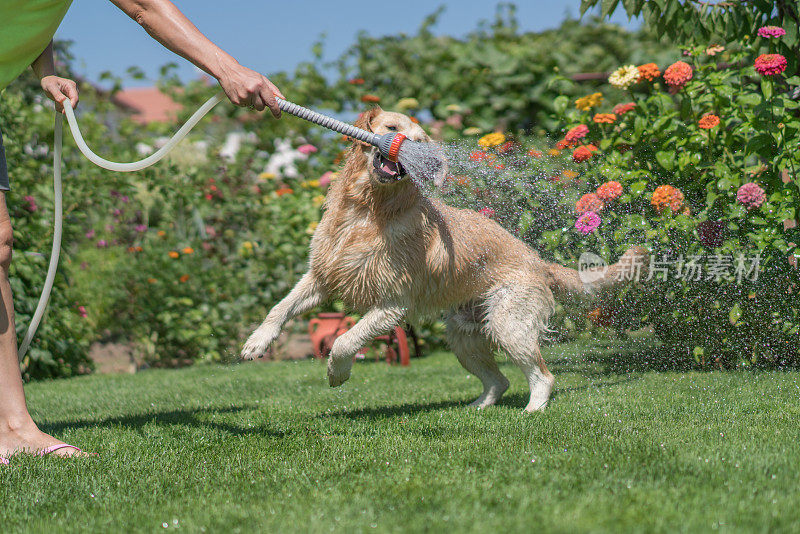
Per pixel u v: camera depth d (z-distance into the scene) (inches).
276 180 307.4
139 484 91.7
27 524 76.4
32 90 346.3
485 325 153.9
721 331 195.8
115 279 286.2
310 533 69.4
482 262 150.3
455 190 193.8
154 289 282.0
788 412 131.6
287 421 139.3
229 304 284.8
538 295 152.6
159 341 287.7
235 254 297.4
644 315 200.2
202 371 249.8
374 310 141.5
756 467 90.2
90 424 142.9
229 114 343.0
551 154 212.5
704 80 198.7
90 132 298.2
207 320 286.0
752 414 130.4
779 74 193.2
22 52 105.6
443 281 145.3
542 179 208.4
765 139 184.5
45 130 279.3
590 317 204.2
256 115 332.2
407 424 130.8
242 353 140.3
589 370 199.3
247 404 167.8
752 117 188.9
